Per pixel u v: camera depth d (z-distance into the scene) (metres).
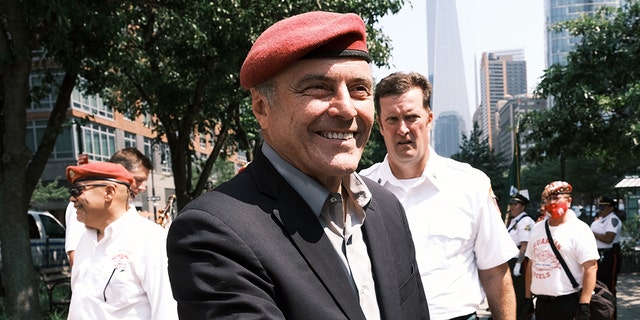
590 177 28.16
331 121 1.33
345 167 1.35
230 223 1.26
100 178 2.84
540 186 33.59
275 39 1.32
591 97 9.34
